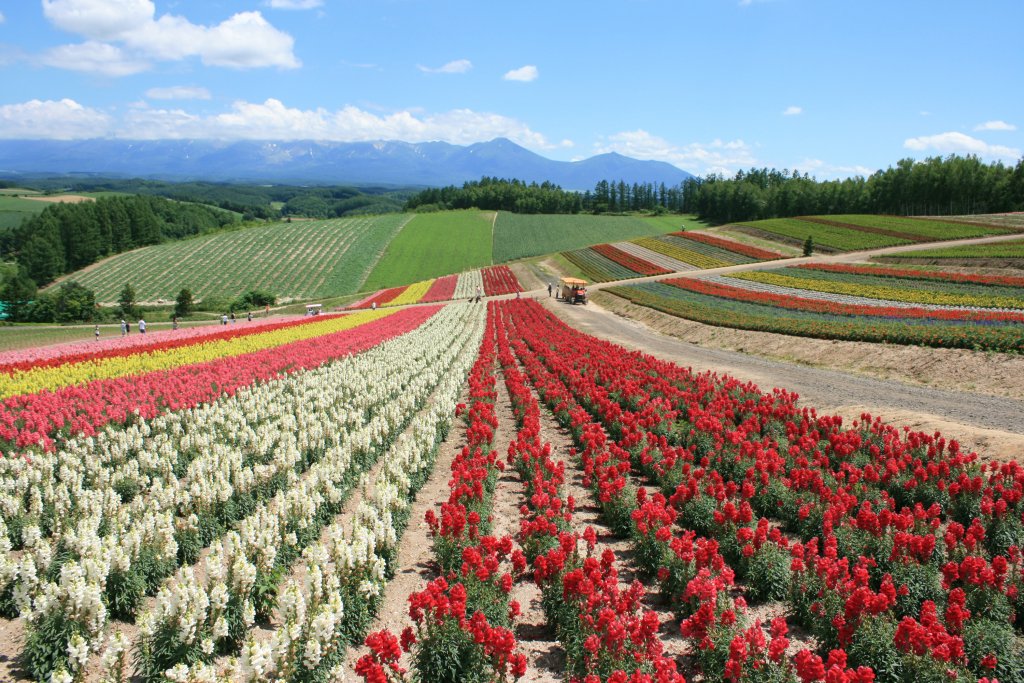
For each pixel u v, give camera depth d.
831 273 68.75
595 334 50.03
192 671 7.35
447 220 156.25
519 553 10.89
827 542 10.37
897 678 7.82
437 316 59.09
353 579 9.78
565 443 20.56
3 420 18.05
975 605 9.37
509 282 94.81
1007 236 82.50
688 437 17.69
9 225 162.50
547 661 9.19
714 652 8.08
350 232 139.75
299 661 7.98
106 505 12.34
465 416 23.17
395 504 13.07
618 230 144.00
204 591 8.25
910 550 10.28
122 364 30.64
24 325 69.00
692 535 10.38
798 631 9.78
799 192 151.00
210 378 25.75
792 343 36.66
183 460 16.62
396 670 7.79
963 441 16.53
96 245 119.69
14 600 8.80
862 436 17.11
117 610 9.53
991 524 11.80
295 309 85.56
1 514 12.03
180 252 124.19
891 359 29.61
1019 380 23.73
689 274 83.06
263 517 11.00
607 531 13.71
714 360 36.09
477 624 8.05
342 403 23.12
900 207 133.38
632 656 7.82
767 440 16.58
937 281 57.53
